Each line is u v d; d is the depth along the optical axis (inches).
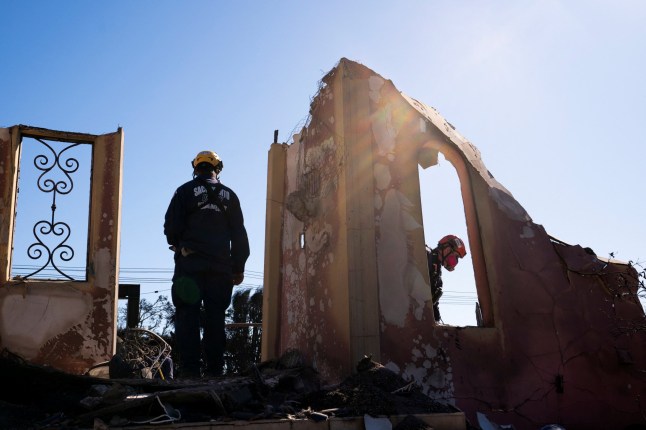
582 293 243.4
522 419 213.2
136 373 194.5
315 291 231.1
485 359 214.2
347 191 211.5
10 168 210.1
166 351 224.4
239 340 660.7
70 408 140.5
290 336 256.7
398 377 172.4
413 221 219.5
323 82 241.6
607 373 237.3
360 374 172.2
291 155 285.4
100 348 206.8
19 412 139.2
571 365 230.5
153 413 137.3
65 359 201.8
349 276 201.8
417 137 232.8
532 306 230.5
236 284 222.1
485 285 228.7
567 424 221.8
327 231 225.3
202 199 213.0
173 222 206.7
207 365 206.1
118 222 219.8
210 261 207.0
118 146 226.1
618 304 250.2
